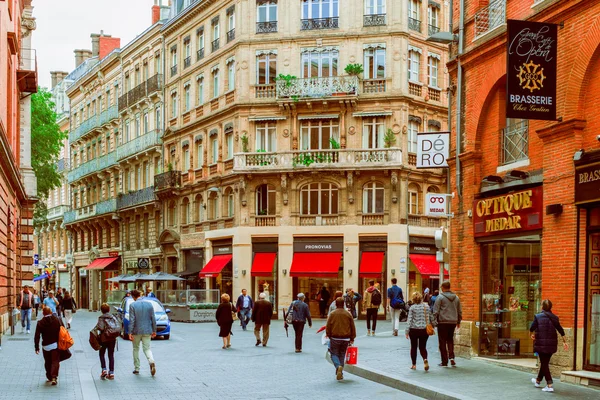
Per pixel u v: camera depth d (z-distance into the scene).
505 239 17.88
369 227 40.56
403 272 40.03
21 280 40.16
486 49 18.84
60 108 81.12
